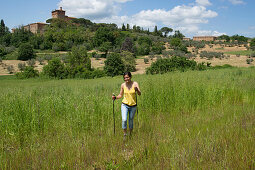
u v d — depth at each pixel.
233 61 54.09
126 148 4.01
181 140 3.91
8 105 5.64
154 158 3.26
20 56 71.81
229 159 3.02
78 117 5.31
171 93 7.19
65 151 3.79
